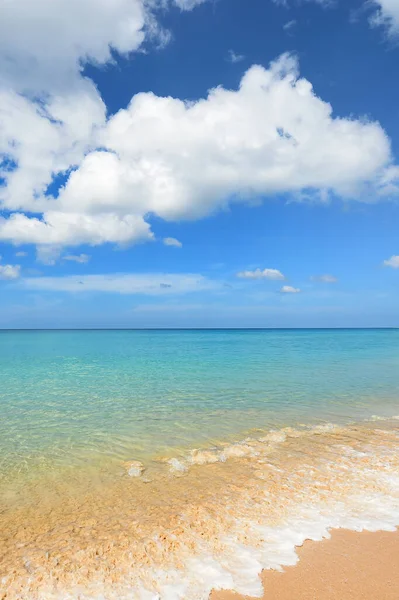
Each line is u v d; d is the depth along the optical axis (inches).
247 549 216.1
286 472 332.2
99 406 601.3
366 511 258.4
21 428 481.7
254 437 440.1
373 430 465.7
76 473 339.3
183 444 418.0
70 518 257.4
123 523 248.7
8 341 3063.5
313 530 234.5
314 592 181.0
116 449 403.5
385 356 1451.8
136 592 182.7
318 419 519.2
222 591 183.0
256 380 844.6
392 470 333.1
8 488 308.7
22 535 235.8
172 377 901.2
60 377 916.0
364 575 192.7
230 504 272.2
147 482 317.4
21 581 190.2
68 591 183.5
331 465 347.6
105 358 1428.4
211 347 2167.8
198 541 225.1
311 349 1930.4
